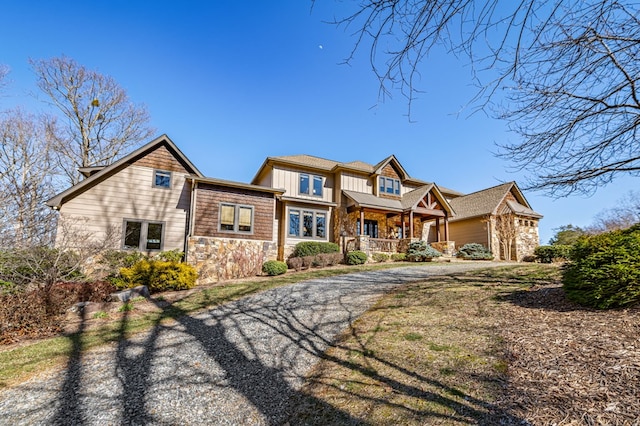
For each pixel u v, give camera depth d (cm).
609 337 343
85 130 2106
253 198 1382
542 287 641
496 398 268
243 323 612
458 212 2141
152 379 386
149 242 1280
